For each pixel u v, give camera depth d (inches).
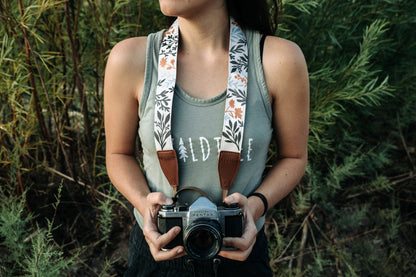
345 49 93.3
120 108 43.3
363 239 102.3
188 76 41.6
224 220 37.7
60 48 80.7
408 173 113.2
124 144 45.8
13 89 67.6
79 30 81.0
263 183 44.6
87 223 90.1
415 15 92.0
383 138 114.5
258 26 42.6
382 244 102.8
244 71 39.9
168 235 37.0
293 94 41.4
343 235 103.3
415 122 116.3
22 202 76.4
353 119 104.7
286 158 46.3
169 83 39.8
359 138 101.2
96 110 86.6
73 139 87.9
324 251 97.8
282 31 82.5
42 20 75.4
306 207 92.2
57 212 90.1
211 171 41.3
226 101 39.2
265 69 40.6
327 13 85.6
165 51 40.8
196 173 41.4
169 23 53.2
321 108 81.4
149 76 41.0
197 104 40.1
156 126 39.9
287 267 93.0
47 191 87.9
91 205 88.9
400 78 101.9
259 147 41.3
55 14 73.5
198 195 42.4
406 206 111.0
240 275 44.4
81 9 79.6
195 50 41.9
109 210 79.1
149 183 45.0
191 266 43.3
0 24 71.7
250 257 44.8
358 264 97.3
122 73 41.5
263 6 42.1
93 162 84.6
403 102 104.7
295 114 42.6
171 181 41.2
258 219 44.8
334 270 96.6
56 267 67.7
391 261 98.7
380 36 90.1
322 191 99.3
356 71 79.3
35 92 72.5
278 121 43.6
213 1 39.5
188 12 38.0
